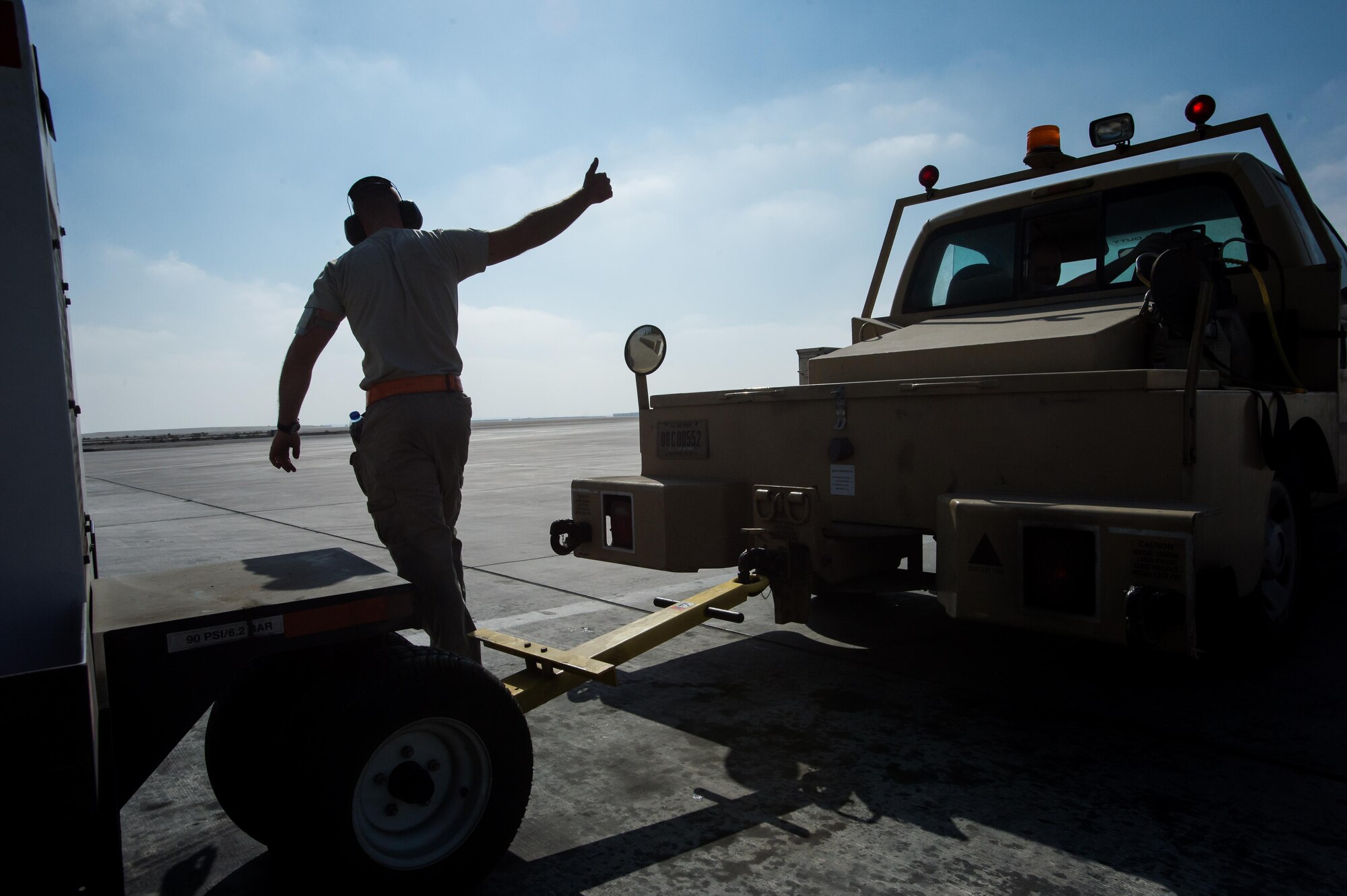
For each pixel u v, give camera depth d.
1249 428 3.11
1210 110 4.07
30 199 1.49
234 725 2.22
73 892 1.60
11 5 1.45
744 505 3.76
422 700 1.96
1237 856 2.15
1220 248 3.81
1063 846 2.21
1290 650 3.77
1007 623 2.66
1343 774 2.61
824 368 3.76
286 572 2.22
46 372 1.50
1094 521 2.47
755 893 2.04
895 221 5.17
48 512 1.51
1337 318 3.88
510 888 2.10
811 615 4.70
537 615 4.75
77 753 1.44
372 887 1.89
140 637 1.73
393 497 2.57
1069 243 4.32
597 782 2.69
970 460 3.10
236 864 2.29
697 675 3.71
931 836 2.29
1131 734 2.96
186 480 17.50
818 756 2.83
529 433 46.94
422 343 2.59
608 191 2.94
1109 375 2.77
